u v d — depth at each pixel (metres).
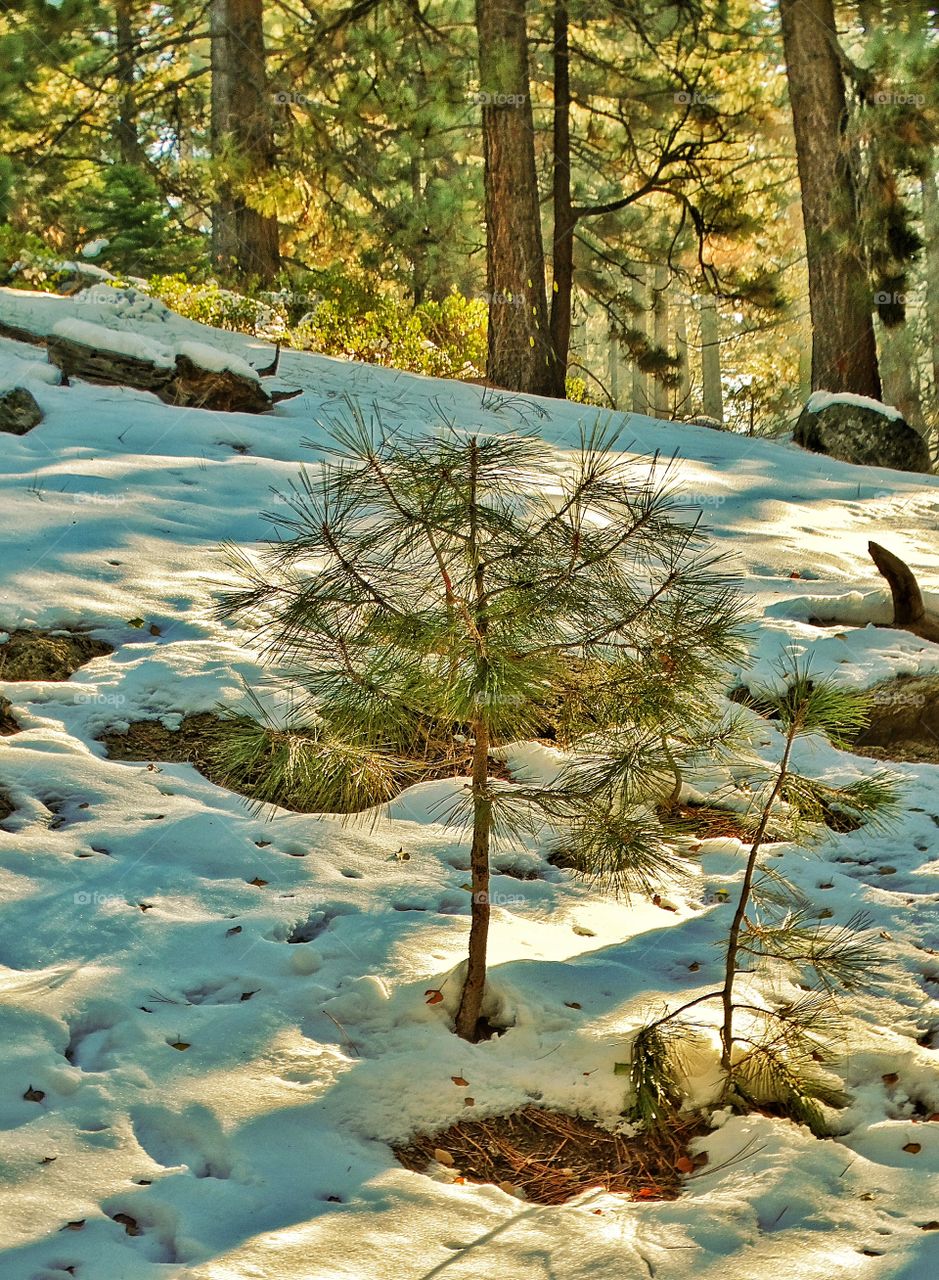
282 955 4.11
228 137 20.05
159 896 4.43
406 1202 3.04
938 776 6.10
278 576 7.57
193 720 5.93
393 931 4.30
